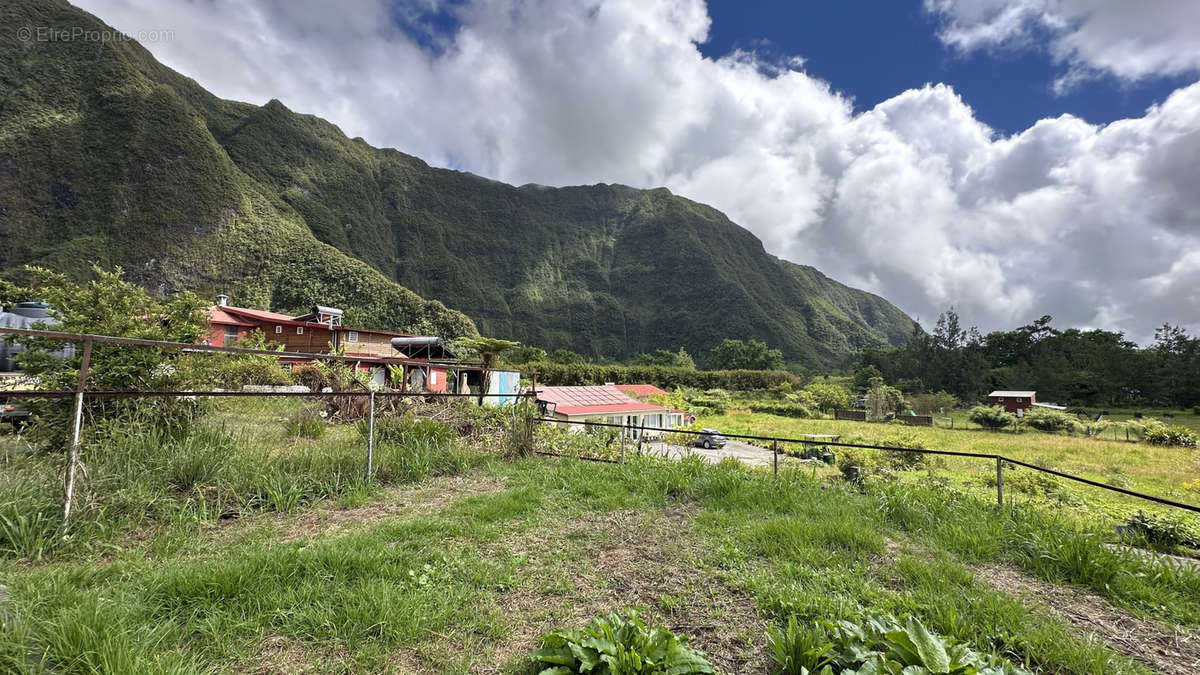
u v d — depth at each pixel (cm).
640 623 239
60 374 534
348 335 3709
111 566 304
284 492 490
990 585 347
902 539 447
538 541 406
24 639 205
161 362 616
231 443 549
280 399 988
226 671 217
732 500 547
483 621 270
